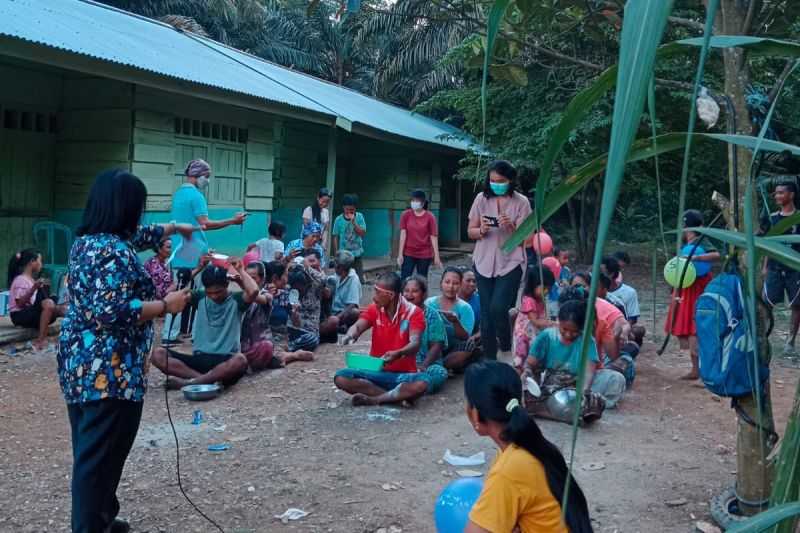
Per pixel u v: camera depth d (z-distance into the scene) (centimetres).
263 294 625
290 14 2684
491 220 579
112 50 788
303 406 528
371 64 2769
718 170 1266
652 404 536
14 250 870
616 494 373
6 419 488
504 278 577
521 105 1312
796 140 969
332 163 1261
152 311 291
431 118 2253
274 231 870
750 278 96
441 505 270
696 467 409
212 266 570
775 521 100
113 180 288
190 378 569
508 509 215
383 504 360
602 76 110
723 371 298
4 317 742
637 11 76
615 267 677
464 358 608
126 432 295
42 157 898
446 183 2055
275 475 396
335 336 757
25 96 868
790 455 120
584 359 80
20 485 380
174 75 820
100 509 293
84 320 286
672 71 1005
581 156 1215
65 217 915
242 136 1106
